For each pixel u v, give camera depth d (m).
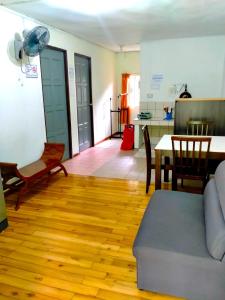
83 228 2.47
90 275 1.85
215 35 4.75
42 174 3.27
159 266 1.56
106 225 2.51
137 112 7.28
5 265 1.96
